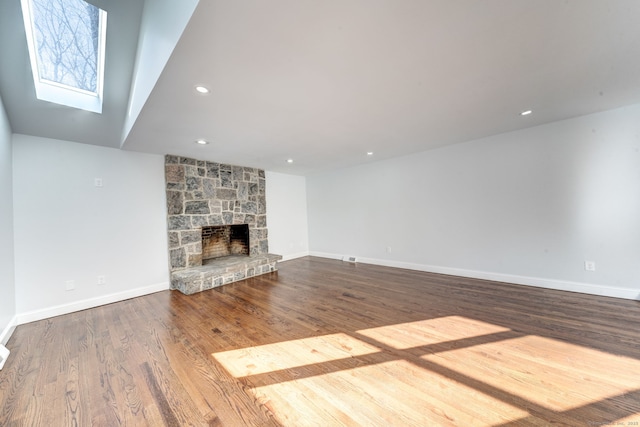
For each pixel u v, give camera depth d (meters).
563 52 1.63
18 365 1.86
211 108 2.25
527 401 1.37
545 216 3.12
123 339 2.23
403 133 3.22
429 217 4.23
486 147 3.56
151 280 3.67
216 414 1.36
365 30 1.36
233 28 1.30
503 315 2.45
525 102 2.41
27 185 2.74
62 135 2.90
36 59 2.35
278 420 1.31
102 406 1.45
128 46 2.26
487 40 1.49
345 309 2.78
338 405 1.40
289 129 2.88
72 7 2.10
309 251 6.38
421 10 1.23
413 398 1.43
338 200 5.68
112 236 3.33
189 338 2.22
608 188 2.73
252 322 2.52
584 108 2.61
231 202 4.66
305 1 1.14
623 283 2.68
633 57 1.70
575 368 1.62
